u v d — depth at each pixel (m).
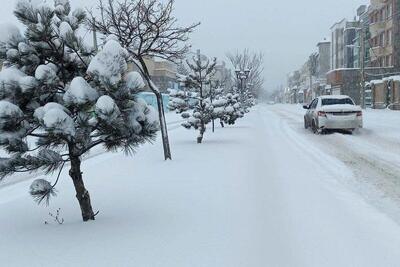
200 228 4.77
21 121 4.43
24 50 4.63
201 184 7.05
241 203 5.82
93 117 4.46
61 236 4.55
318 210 5.53
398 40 53.25
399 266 3.85
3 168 4.50
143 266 3.77
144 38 10.27
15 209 5.84
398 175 8.09
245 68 44.34
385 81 43.94
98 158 10.85
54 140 4.71
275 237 4.52
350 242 4.41
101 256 3.99
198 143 13.18
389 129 18.44
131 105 4.66
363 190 6.78
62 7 4.96
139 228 4.77
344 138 15.18
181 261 3.87
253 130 18.30
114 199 6.18
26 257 4.01
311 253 4.12
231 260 3.91
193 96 13.80
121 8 11.42
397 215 5.38
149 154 10.98
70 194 6.72
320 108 17.11
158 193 6.48
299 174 7.99
